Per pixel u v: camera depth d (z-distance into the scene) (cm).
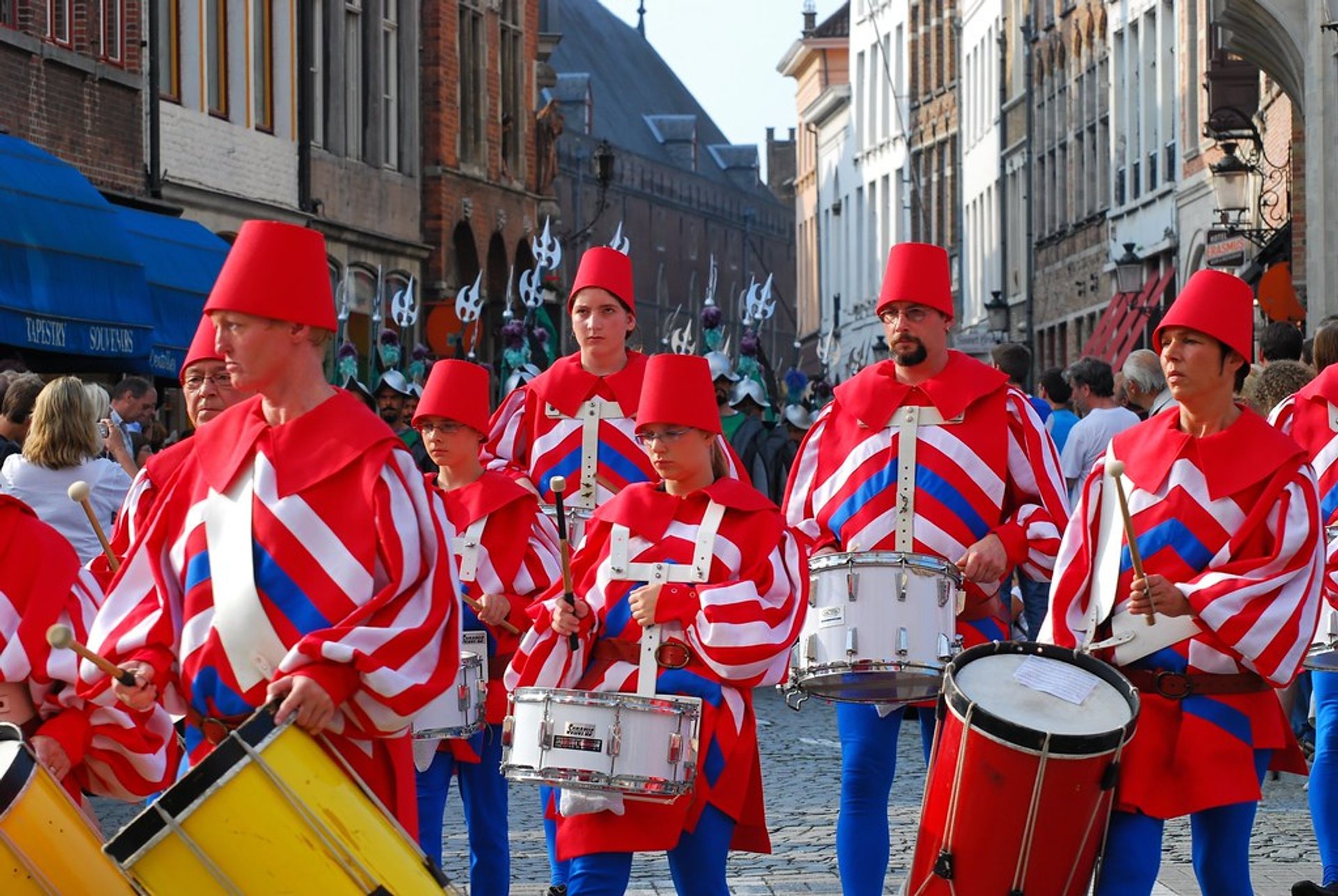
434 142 4144
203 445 623
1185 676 758
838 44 10556
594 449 1059
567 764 720
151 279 2494
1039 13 5738
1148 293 4309
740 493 771
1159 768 751
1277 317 2511
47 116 2480
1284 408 986
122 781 674
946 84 7512
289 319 607
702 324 2056
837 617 841
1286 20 2580
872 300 8888
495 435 1085
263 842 564
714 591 750
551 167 4828
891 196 8656
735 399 1944
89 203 2216
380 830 580
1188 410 781
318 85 3550
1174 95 4281
